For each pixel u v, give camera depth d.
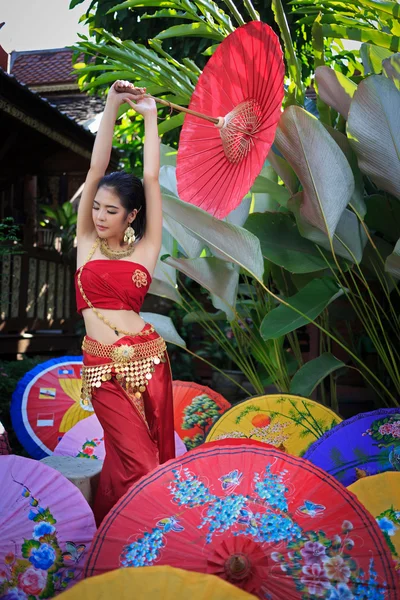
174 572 1.40
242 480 1.87
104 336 2.45
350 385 5.56
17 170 8.50
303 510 1.80
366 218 3.45
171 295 4.03
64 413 4.12
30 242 8.81
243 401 3.39
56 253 9.59
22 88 6.57
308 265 3.43
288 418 3.32
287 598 1.66
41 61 13.20
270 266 4.06
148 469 2.36
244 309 4.30
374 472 2.66
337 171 2.79
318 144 2.69
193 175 2.91
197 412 3.92
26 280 8.67
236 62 2.62
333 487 1.85
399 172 2.86
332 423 3.29
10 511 2.06
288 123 2.66
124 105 3.71
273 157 3.24
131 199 2.46
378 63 3.48
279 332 3.22
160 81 3.85
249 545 1.71
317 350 5.50
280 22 3.26
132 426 2.38
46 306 9.35
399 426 2.75
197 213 2.90
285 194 3.48
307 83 6.26
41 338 8.97
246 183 2.65
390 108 2.67
